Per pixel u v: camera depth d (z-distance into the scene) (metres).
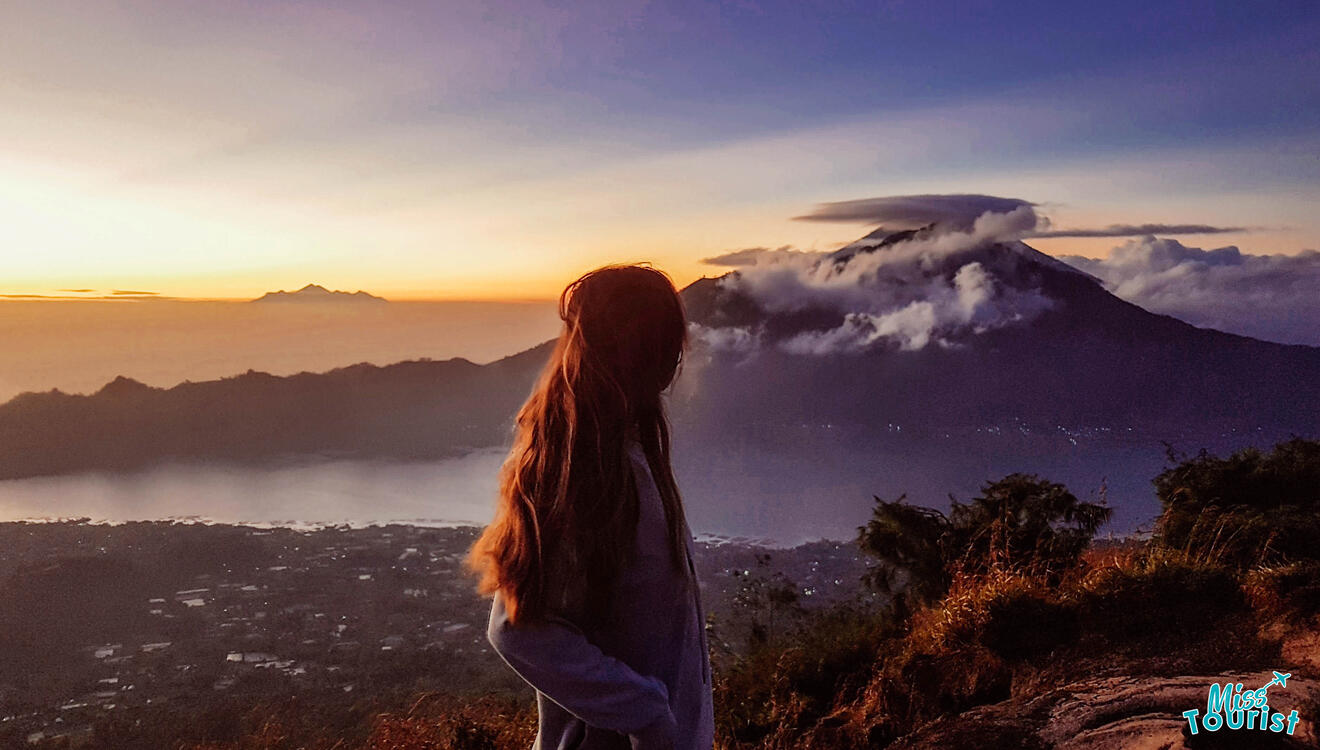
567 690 0.96
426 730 3.73
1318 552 3.99
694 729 1.08
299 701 10.26
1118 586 3.39
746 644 5.77
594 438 0.99
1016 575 3.77
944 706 3.26
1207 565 3.48
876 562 5.67
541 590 0.96
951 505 5.68
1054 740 2.32
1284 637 2.78
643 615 1.02
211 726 9.06
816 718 3.89
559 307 1.11
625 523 0.99
